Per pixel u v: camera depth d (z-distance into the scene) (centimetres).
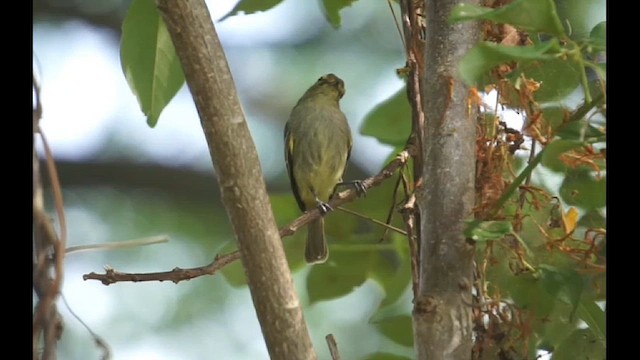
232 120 627
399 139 941
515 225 681
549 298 661
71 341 1559
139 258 1733
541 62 665
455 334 616
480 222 610
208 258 1780
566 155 656
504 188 707
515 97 705
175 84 860
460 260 629
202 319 1617
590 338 702
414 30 764
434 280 629
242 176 626
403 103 937
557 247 672
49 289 536
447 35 666
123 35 842
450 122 650
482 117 715
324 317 1502
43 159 1845
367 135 945
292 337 628
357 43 1752
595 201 674
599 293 670
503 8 554
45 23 1941
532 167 632
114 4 1966
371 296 1513
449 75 655
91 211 1847
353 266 946
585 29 1057
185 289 1641
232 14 888
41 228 546
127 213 1862
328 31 1781
